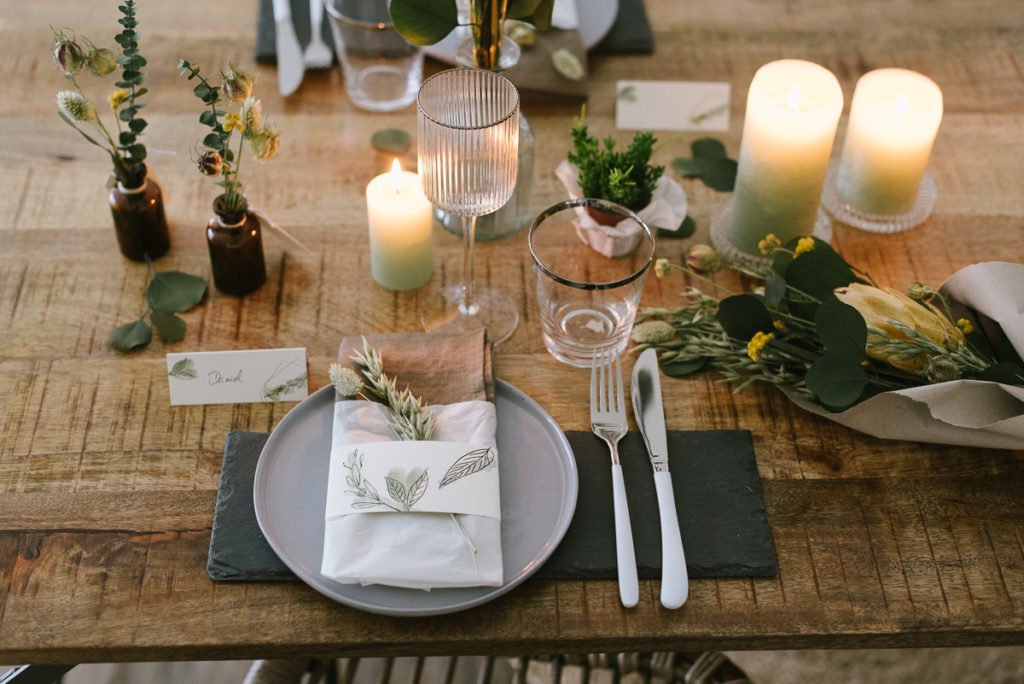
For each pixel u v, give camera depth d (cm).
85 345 112
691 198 133
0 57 146
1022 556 96
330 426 102
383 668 132
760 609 92
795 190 117
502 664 136
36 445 102
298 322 115
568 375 110
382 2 145
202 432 104
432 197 105
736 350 110
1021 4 164
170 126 138
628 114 143
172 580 92
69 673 149
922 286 106
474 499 91
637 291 105
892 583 94
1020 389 93
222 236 112
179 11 156
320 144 137
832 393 98
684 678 125
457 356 104
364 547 89
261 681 126
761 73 119
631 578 91
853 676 131
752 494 100
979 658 131
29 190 128
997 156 138
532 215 130
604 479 100
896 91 126
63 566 93
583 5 157
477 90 107
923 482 102
